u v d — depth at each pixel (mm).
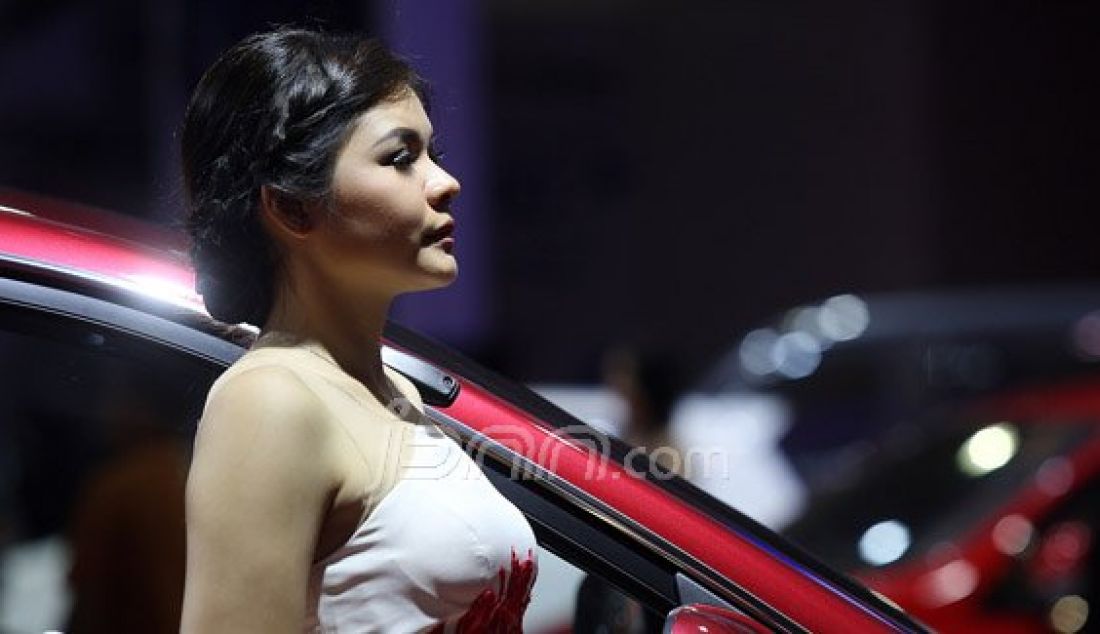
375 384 5773
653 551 6109
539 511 6082
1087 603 14516
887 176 35844
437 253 5621
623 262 35344
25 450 9977
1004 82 36125
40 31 20484
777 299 36000
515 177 34625
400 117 5582
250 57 5609
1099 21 36156
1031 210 36219
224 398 5301
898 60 35812
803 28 36125
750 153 36094
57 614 9531
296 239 5578
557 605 6777
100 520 8859
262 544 5156
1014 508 15289
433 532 5363
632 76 35656
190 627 5148
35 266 6023
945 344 27422
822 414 26938
